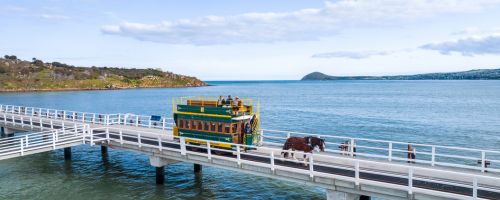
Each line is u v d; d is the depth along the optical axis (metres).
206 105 27.64
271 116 85.94
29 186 30.09
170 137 33.88
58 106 116.12
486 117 82.12
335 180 20.98
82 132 36.50
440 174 21.92
